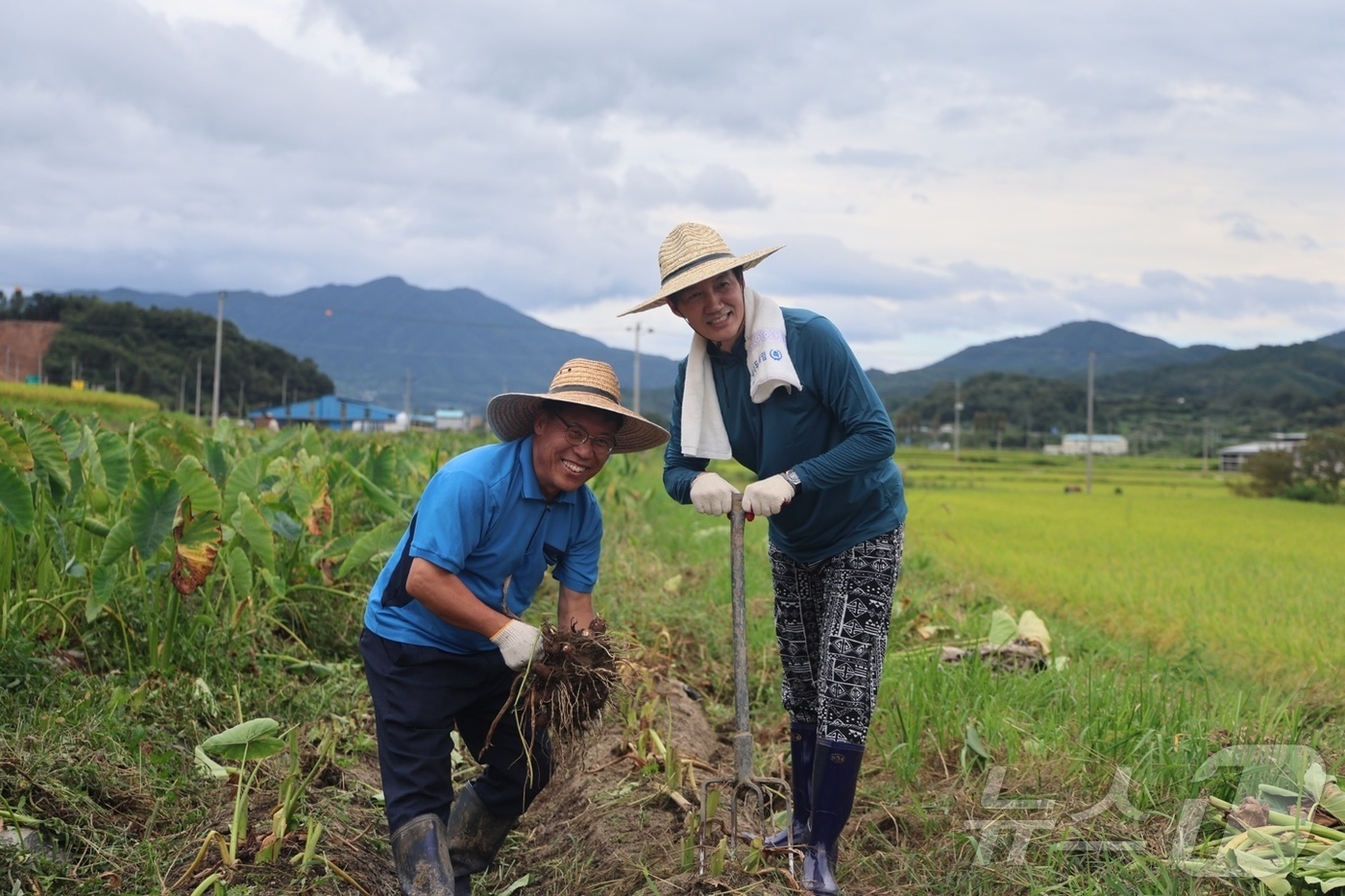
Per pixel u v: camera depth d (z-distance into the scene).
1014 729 4.51
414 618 3.29
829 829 3.49
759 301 3.58
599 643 3.32
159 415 7.24
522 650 3.21
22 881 3.14
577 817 4.24
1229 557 14.07
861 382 3.53
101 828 3.55
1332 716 5.50
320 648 5.87
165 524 4.70
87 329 96.25
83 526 5.17
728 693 6.25
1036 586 10.60
